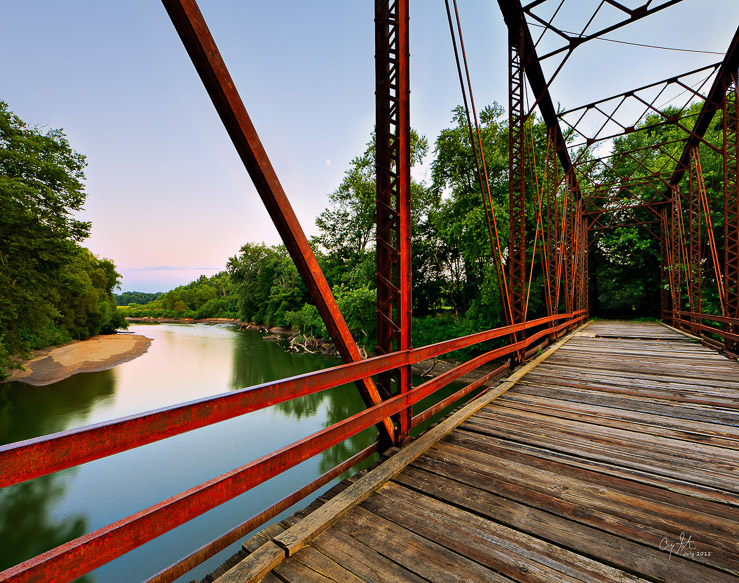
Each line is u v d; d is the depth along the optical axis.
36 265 18.06
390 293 3.08
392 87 2.88
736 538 1.88
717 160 17.92
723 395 4.54
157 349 37.03
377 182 3.06
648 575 1.62
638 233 23.08
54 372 25.22
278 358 29.33
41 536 7.83
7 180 16.62
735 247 7.91
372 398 2.65
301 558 1.72
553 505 2.19
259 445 12.02
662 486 2.40
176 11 1.42
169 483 9.80
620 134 11.05
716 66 8.03
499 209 18.84
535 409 4.10
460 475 2.56
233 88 1.64
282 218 1.95
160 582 1.41
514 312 6.73
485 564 1.68
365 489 2.29
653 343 9.72
